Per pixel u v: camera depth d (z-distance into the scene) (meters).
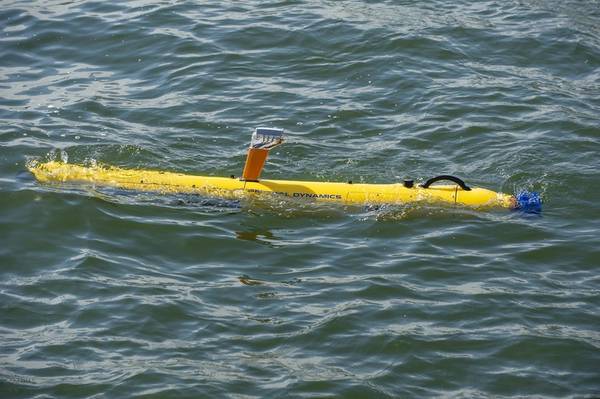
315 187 13.48
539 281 12.02
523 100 16.98
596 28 20.02
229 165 14.61
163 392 9.74
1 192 13.40
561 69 18.38
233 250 12.49
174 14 19.84
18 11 19.94
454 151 15.32
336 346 10.59
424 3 20.94
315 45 18.73
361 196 13.44
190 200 13.44
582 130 15.91
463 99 16.97
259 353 10.45
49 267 11.99
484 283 11.91
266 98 16.92
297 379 10.01
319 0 20.73
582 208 13.77
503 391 10.02
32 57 18.30
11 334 10.69
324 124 16.09
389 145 15.45
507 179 14.44
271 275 11.97
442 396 9.90
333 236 12.88
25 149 14.79
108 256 12.24
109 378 9.97
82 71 17.88
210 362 10.27
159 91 17.14
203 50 18.47
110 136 15.39
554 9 20.95
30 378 9.96
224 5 20.38
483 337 10.83
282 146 15.23
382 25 19.47
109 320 10.94
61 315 11.03
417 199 13.45
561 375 10.28
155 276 11.87
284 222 13.15
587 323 11.15
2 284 11.61
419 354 10.49
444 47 18.80
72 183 13.73
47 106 16.44
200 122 16.02
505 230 13.11
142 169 14.27
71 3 20.39
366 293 11.57
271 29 19.20
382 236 12.90
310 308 11.24
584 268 12.33
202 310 11.17
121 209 13.20
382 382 10.05
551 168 14.73
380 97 17.08
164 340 10.63
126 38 18.89
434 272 12.10
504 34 19.47
